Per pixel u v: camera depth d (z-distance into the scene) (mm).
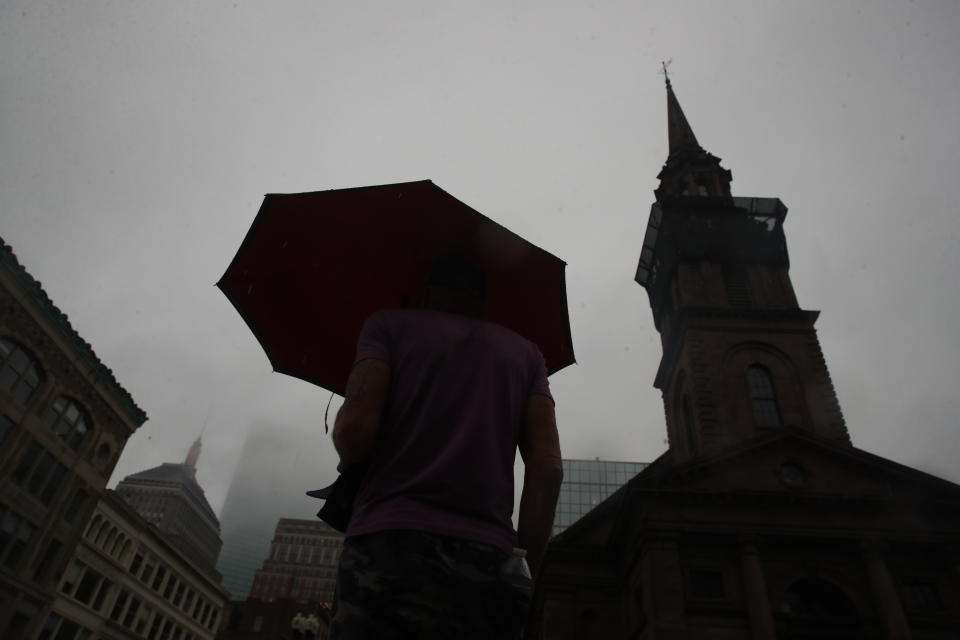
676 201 38625
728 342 32375
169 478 141500
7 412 31484
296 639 17562
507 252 3041
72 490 36781
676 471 25891
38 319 32688
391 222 2941
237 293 2846
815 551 23891
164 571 50531
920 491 25000
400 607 1510
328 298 2967
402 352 2012
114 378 38812
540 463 1948
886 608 21828
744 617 22047
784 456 26562
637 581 25734
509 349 2176
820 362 31328
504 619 1593
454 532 1619
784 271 36094
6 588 32469
